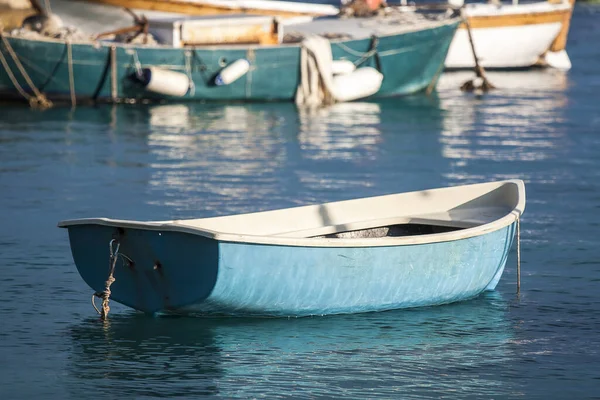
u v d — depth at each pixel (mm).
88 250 30328
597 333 30922
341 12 95000
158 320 31219
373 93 87438
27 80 79438
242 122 74562
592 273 37375
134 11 86625
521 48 108312
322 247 29953
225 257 28641
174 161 59125
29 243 40688
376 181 54156
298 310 30859
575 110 81375
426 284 32094
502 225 33250
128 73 80500
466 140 67625
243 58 81875
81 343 29531
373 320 31578
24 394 26047
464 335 30484
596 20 171500
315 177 55031
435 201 36469
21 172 55438
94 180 53500
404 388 26578
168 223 28969
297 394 26109
